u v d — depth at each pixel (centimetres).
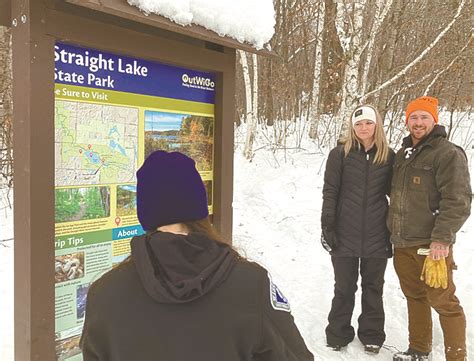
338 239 356
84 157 237
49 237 213
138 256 121
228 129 319
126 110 257
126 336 115
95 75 239
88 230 240
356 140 351
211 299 116
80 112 234
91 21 224
